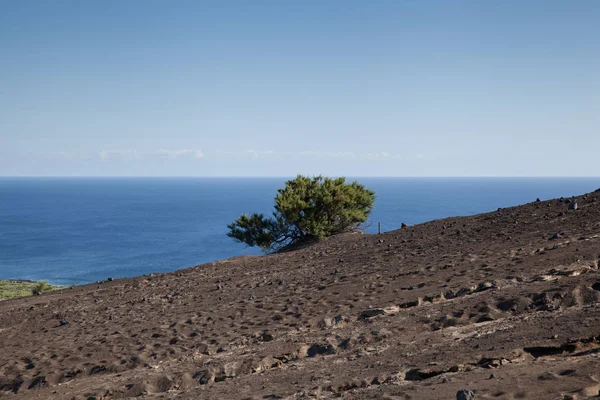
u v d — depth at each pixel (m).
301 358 9.46
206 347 11.48
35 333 17.19
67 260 105.81
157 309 18.06
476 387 5.51
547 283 10.04
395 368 7.18
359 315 11.49
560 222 19.12
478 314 9.27
